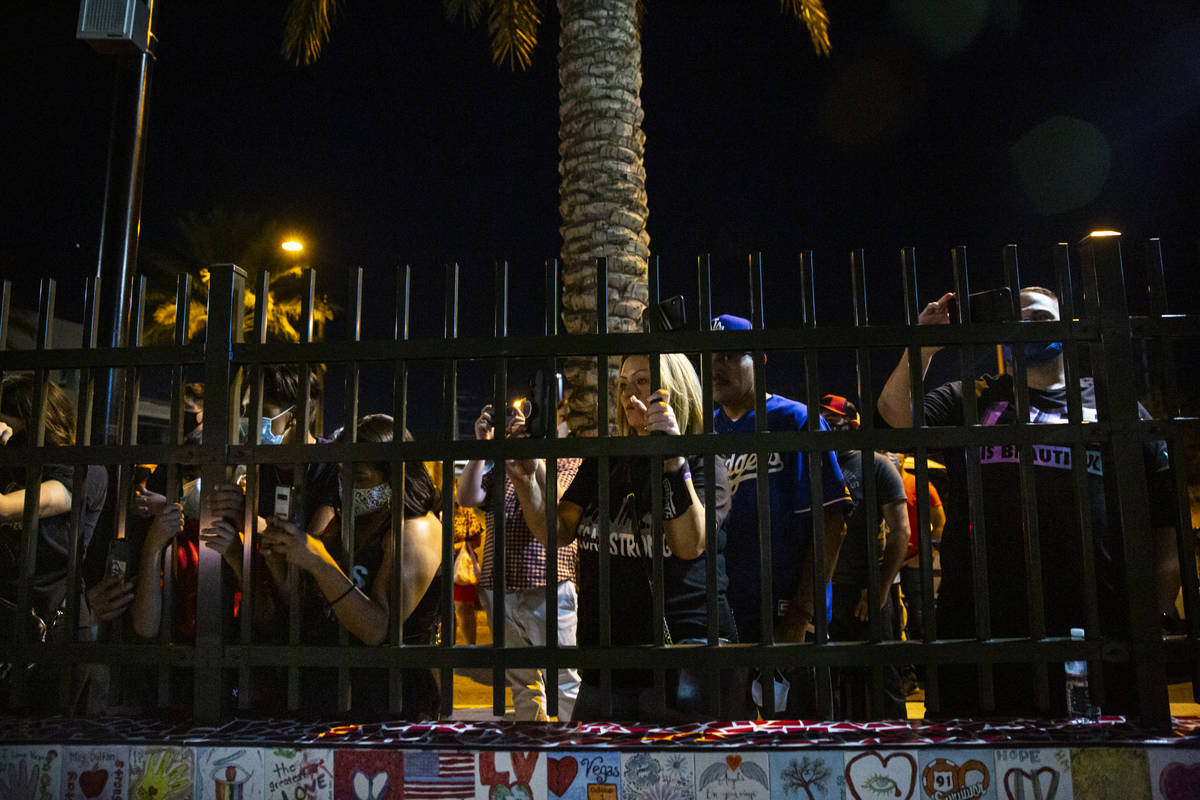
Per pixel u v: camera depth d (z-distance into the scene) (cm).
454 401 217
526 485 294
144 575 234
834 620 330
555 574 210
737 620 261
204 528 218
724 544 260
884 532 341
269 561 242
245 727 212
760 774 189
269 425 286
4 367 232
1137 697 200
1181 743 187
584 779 192
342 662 213
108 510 257
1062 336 209
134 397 229
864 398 209
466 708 463
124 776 202
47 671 252
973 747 189
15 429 312
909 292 212
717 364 288
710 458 208
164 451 223
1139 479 204
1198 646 200
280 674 234
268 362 223
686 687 217
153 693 248
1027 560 207
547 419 214
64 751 204
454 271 222
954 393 279
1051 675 234
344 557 220
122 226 300
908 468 497
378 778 196
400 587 214
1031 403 270
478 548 729
